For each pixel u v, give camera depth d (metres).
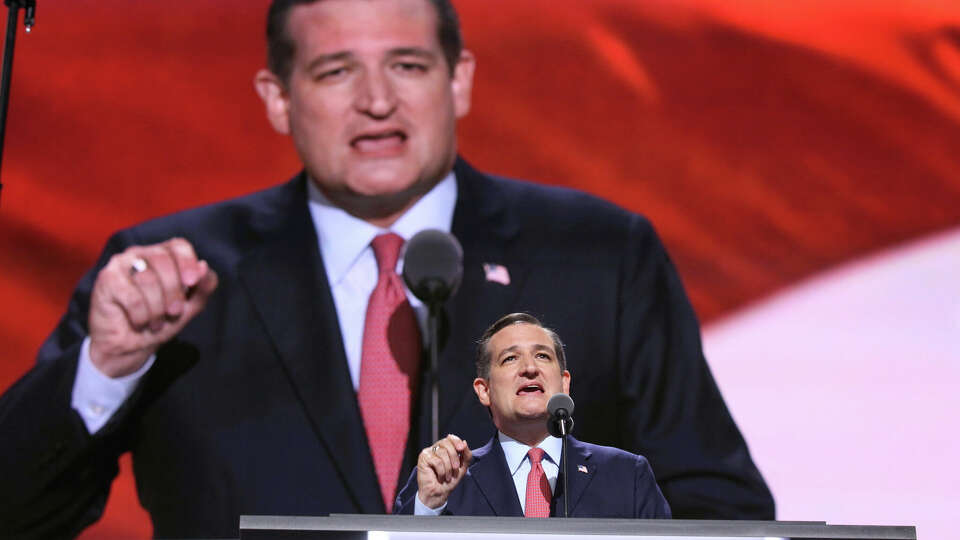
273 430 11.02
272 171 12.16
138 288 10.87
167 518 10.87
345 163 11.95
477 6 12.61
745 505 11.31
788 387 11.84
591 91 12.52
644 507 6.81
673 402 11.51
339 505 10.81
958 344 12.00
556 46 12.59
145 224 12.02
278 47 12.31
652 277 11.93
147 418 11.02
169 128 12.27
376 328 11.34
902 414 11.83
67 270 11.91
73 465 10.80
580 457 6.98
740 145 12.45
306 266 11.62
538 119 12.41
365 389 11.14
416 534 5.33
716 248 12.16
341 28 12.18
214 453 10.94
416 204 11.88
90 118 12.27
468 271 11.55
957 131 12.48
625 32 12.67
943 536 11.55
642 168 12.35
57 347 11.63
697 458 11.32
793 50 12.66
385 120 12.02
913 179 12.38
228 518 10.80
